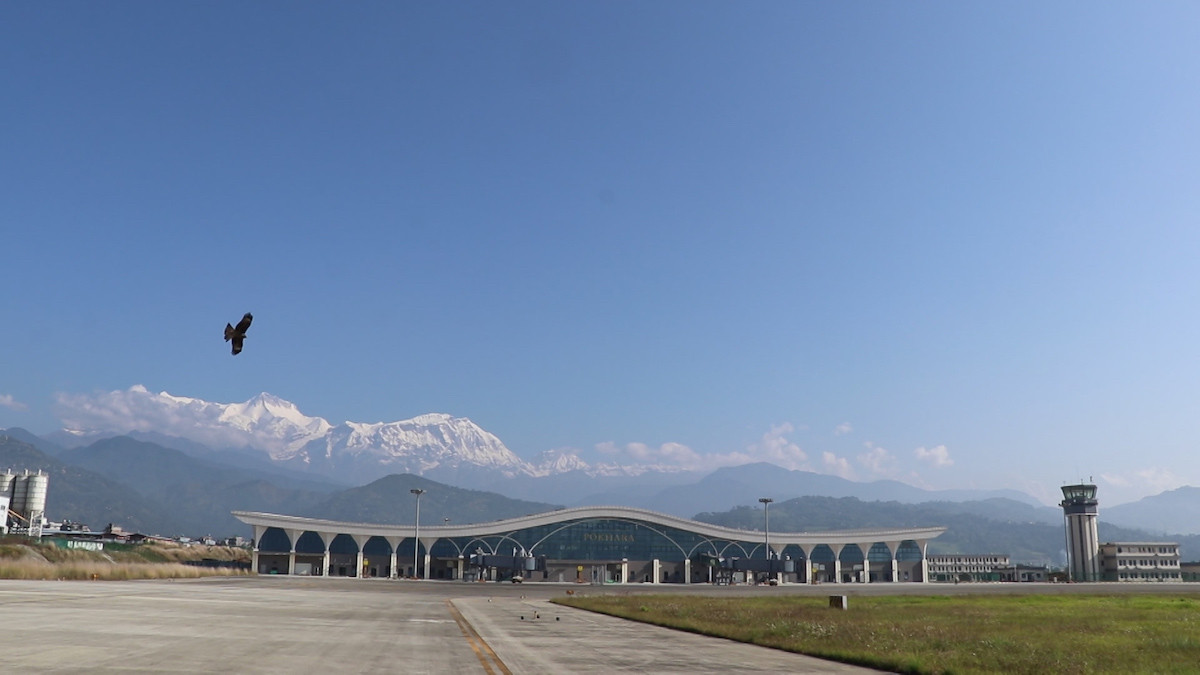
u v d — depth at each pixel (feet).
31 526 640.58
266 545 571.69
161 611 152.66
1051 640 135.74
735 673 92.07
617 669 91.81
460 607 219.82
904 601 293.84
